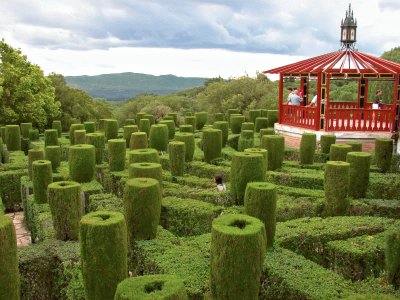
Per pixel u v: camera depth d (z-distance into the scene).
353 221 10.08
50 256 8.95
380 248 8.59
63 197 9.84
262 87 49.66
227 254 6.34
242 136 19.41
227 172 15.31
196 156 18.25
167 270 7.62
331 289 6.81
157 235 9.54
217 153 17.19
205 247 8.75
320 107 21.06
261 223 6.80
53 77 40.03
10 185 16.48
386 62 21.30
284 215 11.33
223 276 6.41
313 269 7.54
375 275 8.46
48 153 16.55
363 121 21.09
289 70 23.02
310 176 14.11
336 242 8.93
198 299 6.92
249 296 6.48
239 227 6.98
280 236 9.08
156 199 9.22
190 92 83.56
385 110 20.78
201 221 10.71
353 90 43.78
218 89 52.78
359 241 8.95
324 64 20.86
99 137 17.64
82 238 7.13
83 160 14.34
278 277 7.26
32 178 14.03
